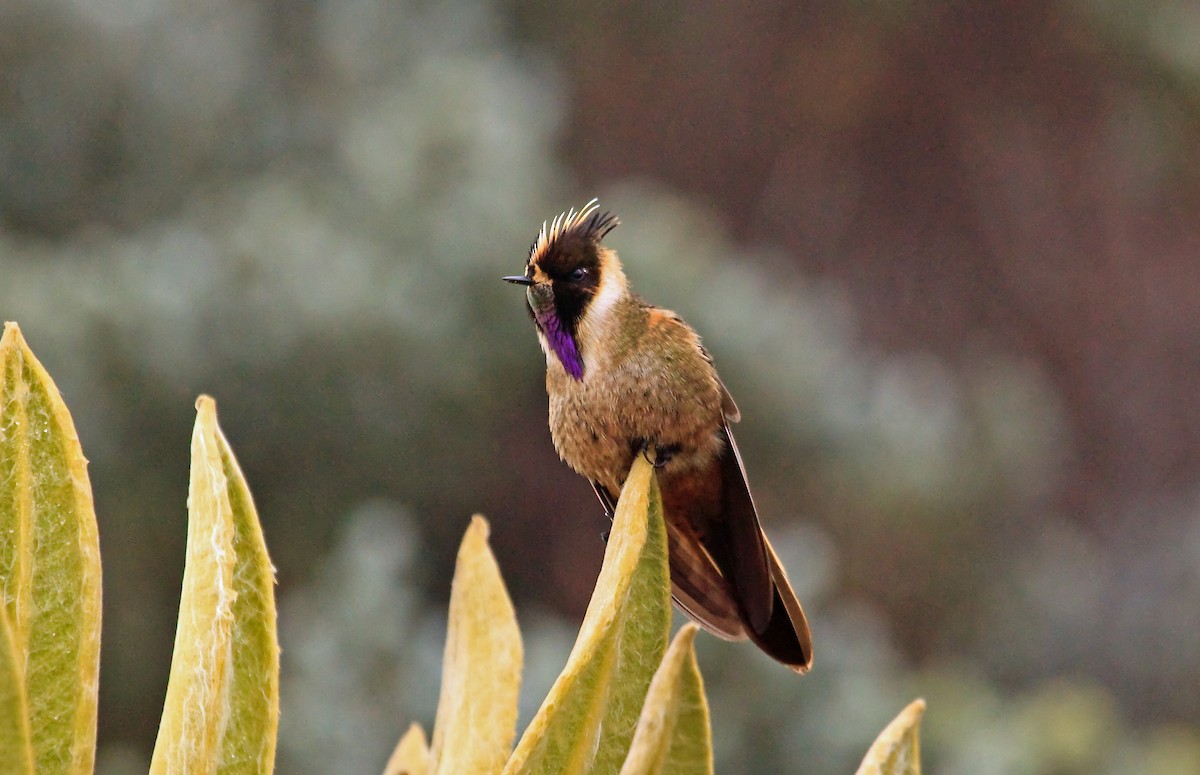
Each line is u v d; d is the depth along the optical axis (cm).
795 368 1583
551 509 1908
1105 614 1938
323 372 1404
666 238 1587
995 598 1894
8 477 243
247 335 1370
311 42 1614
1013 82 2655
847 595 1781
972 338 2659
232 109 1537
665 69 2541
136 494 1369
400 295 1416
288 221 1418
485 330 1465
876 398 1653
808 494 1653
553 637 1348
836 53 2608
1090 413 2648
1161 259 2708
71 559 244
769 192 2634
